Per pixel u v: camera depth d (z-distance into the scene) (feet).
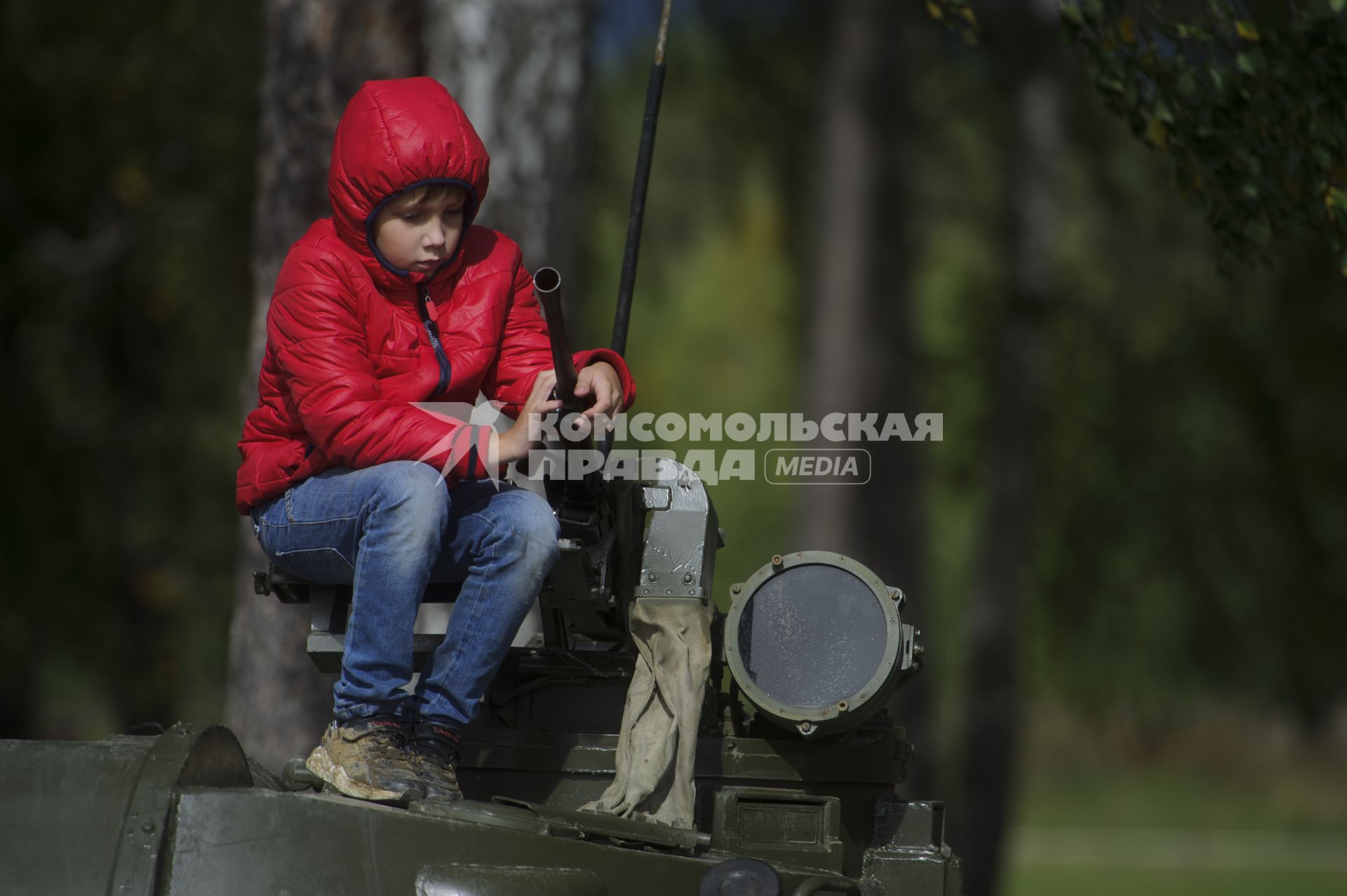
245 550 70.18
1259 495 184.96
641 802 36.78
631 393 38.09
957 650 209.05
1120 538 184.03
